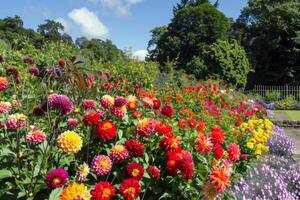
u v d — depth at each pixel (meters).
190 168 2.57
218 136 3.25
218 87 13.73
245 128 5.74
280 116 16.77
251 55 40.91
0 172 2.13
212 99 10.02
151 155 2.80
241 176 4.64
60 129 2.60
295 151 8.12
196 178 2.89
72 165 2.53
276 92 27.64
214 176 2.46
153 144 2.85
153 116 3.94
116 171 2.53
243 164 4.89
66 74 3.53
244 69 28.56
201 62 29.31
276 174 4.90
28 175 2.18
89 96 3.35
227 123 6.11
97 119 2.48
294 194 4.72
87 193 1.84
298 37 38.47
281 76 39.44
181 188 2.80
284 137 7.75
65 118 2.76
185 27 45.88
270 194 4.31
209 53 29.00
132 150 2.45
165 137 2.73
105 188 2.02
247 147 5.41
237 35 49.72
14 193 2.15
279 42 40.41
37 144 2.36
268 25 41.00
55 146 2.36
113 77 8.18
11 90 3.81
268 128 6.73
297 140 10.34
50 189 2.06
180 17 46.06
